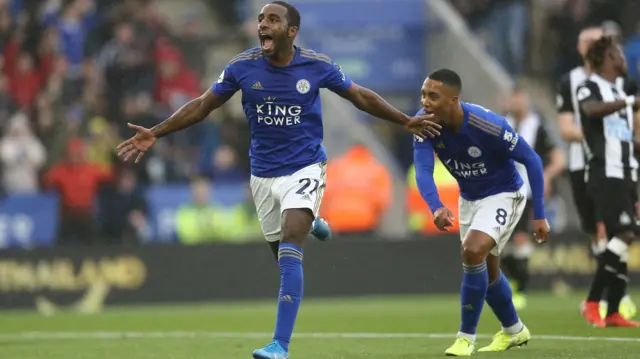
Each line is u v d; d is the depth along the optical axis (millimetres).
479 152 23766
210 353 26922
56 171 53500
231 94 23250
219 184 55031
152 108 60156
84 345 30250
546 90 64500
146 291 49781
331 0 63156
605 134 30609
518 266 41656
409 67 62969
